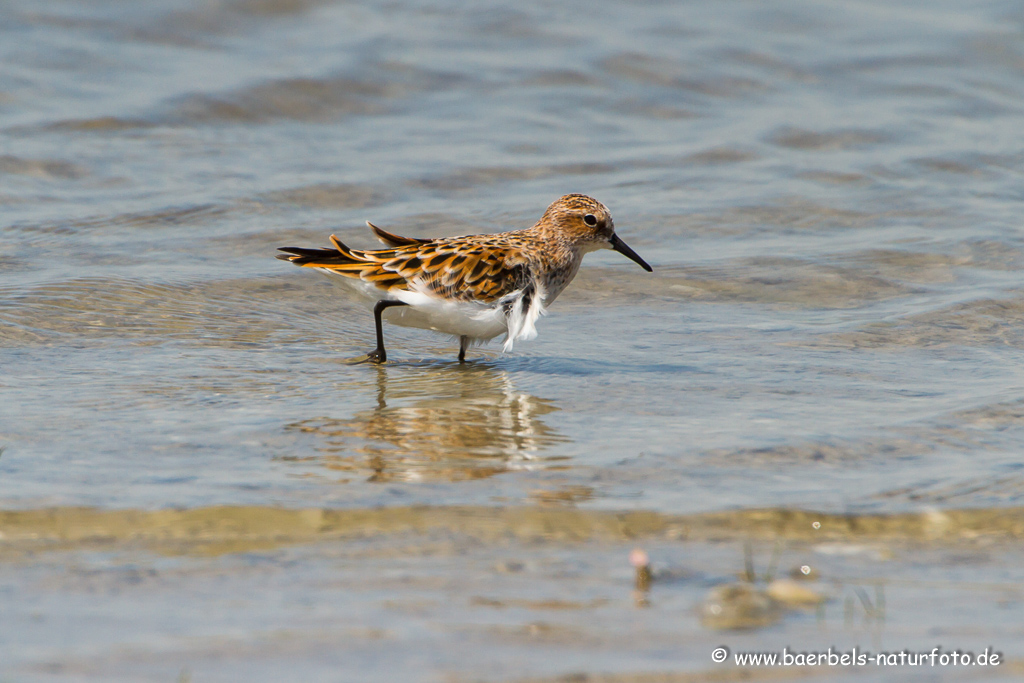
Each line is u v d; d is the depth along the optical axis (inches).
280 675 253.0
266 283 629.6
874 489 373.7
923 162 848.9
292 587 299.7
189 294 607.2
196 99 903.1
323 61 972.6
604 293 637.9
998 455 403.5
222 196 762.8
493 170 829.8
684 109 949.8
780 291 634.8
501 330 530.0
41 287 597.6
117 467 386.0
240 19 1036.5
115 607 286.2
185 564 313.7
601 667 259.1
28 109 871.7
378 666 257.9
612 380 499.2
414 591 298.5
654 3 1117.1
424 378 504.1
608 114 936.3
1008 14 1114.7
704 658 264.5
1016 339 550.9
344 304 610.9
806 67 1019.3
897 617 287.6
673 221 749.3
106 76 933.2
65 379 482.6
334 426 435.2
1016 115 949.2
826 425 435.5
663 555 325.1
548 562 319.3
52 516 343.6
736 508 357.7
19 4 1011.9
